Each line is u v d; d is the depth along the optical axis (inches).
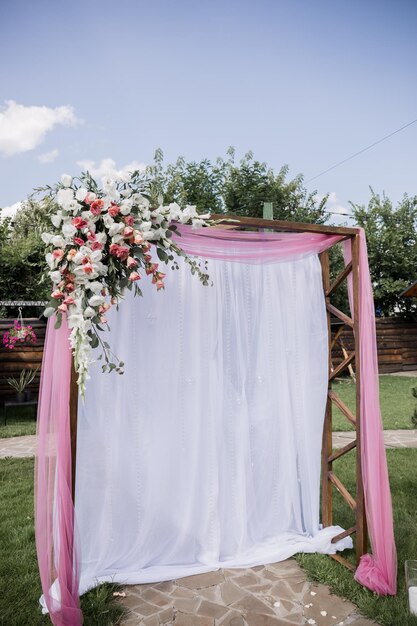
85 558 146.2
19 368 453.1
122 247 114.5
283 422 170.6
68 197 113.7
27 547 164.6
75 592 121.0
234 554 159.0
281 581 144.6
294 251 154.9
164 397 154.6
